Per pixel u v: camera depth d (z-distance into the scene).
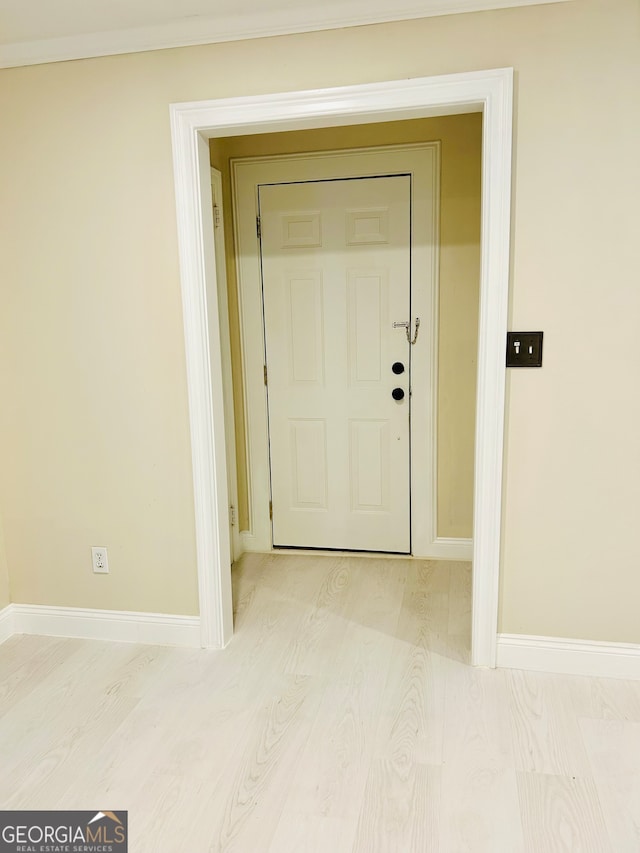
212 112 2.35
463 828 1.77
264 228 3.41
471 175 3.17
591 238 2.19
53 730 2.21
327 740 2.13
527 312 2.27
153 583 2.75
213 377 2.56
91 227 2.54
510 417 2.34
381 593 3.19
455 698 2.33
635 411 2.26
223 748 2.11
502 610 2.48
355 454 3.55
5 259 2.63
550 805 1.84
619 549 2.36
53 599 2.87
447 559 3.56
